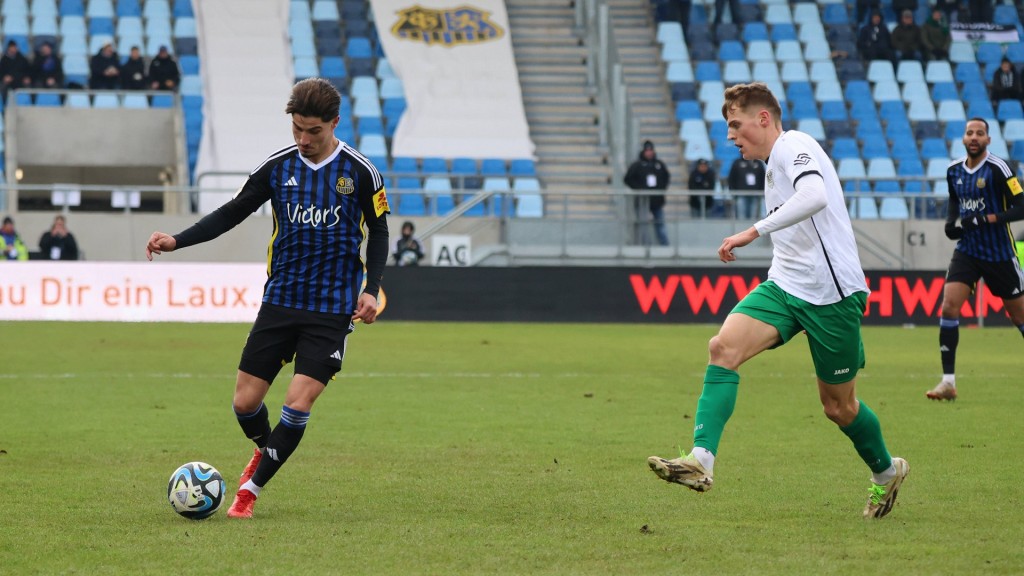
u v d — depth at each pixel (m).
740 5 117.44
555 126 106.69
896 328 77.38
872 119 106.38
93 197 97.62
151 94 99.25
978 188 38.03
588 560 17.98
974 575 17.12
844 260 20.27
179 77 101.00
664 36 112.31
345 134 101.62
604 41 108.38
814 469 26.59
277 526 20.34
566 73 111.25
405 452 28.88
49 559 17.89
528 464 27.17
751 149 20.83
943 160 103.25
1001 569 17.47
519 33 114.12
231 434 31.70
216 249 87.81
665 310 79.31
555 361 53.47
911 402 39.22
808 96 107.50
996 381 45.84
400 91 106.88
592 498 23.11
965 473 26.00
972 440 30.88
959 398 40.31
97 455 28.17
